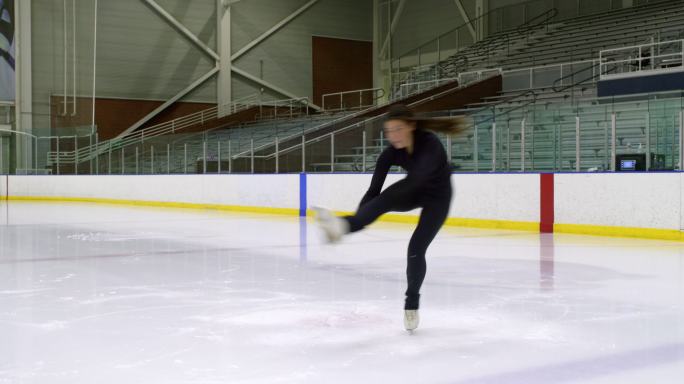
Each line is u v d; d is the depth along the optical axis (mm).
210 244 10477
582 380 3627
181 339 4551
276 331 4766
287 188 17297
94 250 9781
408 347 4316
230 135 22375
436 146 4016
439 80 25281
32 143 26859
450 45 32969
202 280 7039
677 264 8141
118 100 30969
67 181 25250
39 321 5129
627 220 11422
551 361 3998
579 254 9094
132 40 31219
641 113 12531
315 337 4590
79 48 30062
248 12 33750
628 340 4496
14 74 28594
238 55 33438
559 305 5672
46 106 29438
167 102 31938
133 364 3967
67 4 29734
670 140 12219
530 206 12641
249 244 10453
